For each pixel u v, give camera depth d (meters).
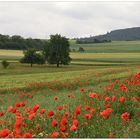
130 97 13.66
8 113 14.45
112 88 16.81
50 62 132.62
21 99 28.23
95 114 10.73
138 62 138.00
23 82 52.03
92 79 43.62
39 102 21.16
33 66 130.88
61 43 134.62
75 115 9.88
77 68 117.25
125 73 50.44
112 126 9.34
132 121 10.52
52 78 57.00
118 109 12.12
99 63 135.50
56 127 9.18
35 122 10.05
